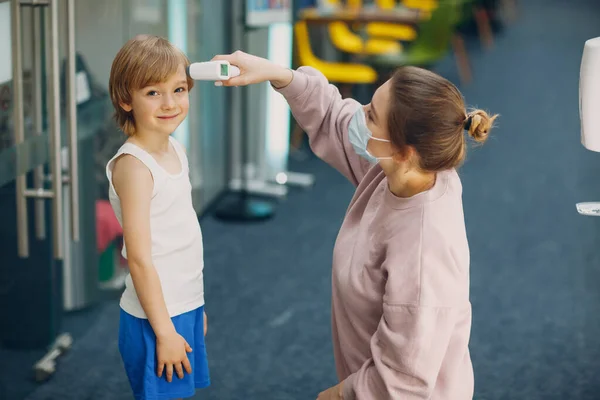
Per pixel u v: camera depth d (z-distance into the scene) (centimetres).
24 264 325
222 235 514
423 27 762
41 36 310
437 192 187
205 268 463
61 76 333
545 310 425
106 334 383
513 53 1114
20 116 289
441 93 181
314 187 614
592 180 650
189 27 485
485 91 916
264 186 589
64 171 347
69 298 384
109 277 400
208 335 388
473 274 471
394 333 180
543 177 655
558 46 1159
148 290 197
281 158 593
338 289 202
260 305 422
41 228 321
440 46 764
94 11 353
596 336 397
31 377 338
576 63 1057
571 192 622
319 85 223
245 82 212
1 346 312
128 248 197
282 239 512
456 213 187
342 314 204
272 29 531
